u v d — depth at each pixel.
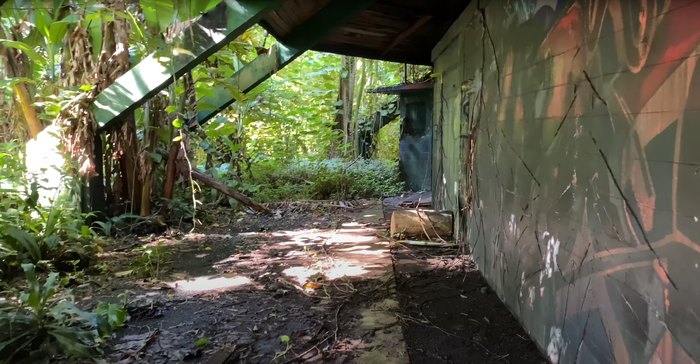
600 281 2.02
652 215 1.65
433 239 5.09
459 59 4.86
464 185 4.68
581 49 2.16
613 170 1.91
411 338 2.82
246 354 2.49
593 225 2.08
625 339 1.83
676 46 1.51
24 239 3.64
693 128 1.44
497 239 3.54
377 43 6.52
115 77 5.07
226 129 7.21
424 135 9.48
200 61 4.87
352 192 8.46
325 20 5.47
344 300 3.29
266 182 8.94
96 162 5.13
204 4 3.84
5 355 2.24
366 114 12.30
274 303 3.21
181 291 3.43
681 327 1.50
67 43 5.09
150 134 5.61
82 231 4.36
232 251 4.61
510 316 3.16
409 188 9.69
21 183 4.44
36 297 2.41
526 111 2.89
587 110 2.12
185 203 6.01
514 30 3.11
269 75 6.49
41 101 5.21
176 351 2.49
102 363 2.35
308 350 2.54
